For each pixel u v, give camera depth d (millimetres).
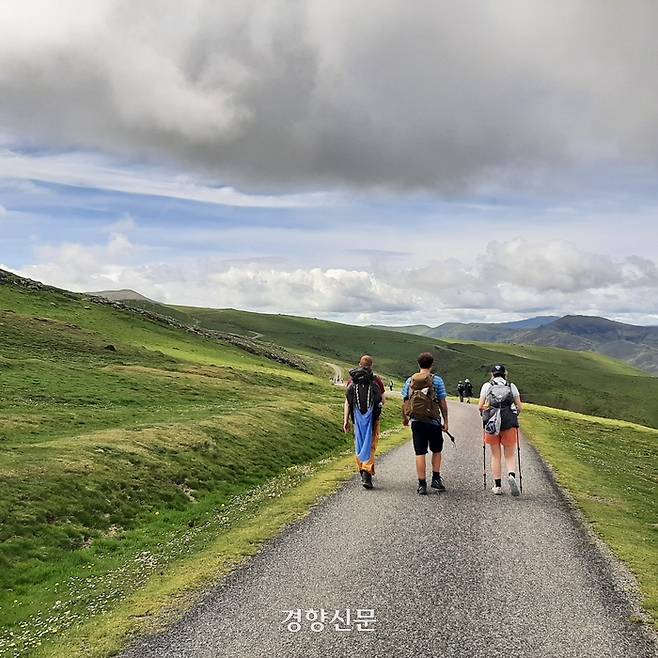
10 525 14938
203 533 15281
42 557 14039
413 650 7043
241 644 7324
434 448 15406
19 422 28109
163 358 72000
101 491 18297
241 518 15555
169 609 8555
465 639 7297
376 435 16328
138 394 42844
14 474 17781
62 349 63156
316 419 35812
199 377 56750
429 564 9938
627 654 6926
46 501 16625
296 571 9797
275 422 32156
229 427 28734
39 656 7891
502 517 12891
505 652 6965
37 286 103500
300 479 21531
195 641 7473
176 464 22141
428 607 8234
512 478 14828
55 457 20047
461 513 13203
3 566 13203
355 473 18828
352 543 11172
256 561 10422
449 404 56844
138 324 103062
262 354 126250
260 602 8586
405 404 15094
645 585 9062
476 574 9469
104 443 22703
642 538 11938
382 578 9344
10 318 70562
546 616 7926
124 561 14148
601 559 10273
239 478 23094
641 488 20141
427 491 15312
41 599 11758
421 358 15266
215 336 128750
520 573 9516
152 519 17656
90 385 43781
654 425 199500
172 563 12188
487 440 15211
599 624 7695
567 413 62500
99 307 105250
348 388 16266
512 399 14867
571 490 16547
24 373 44562
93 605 10523
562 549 10750
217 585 9359
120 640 7645
